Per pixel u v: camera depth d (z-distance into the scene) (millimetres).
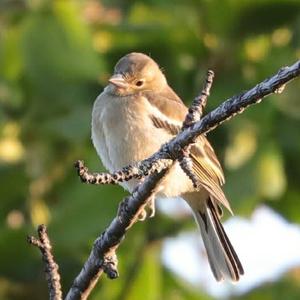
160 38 14266
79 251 13602
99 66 14375
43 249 8969
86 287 9469
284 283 14719
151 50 14383
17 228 13984
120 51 14484
